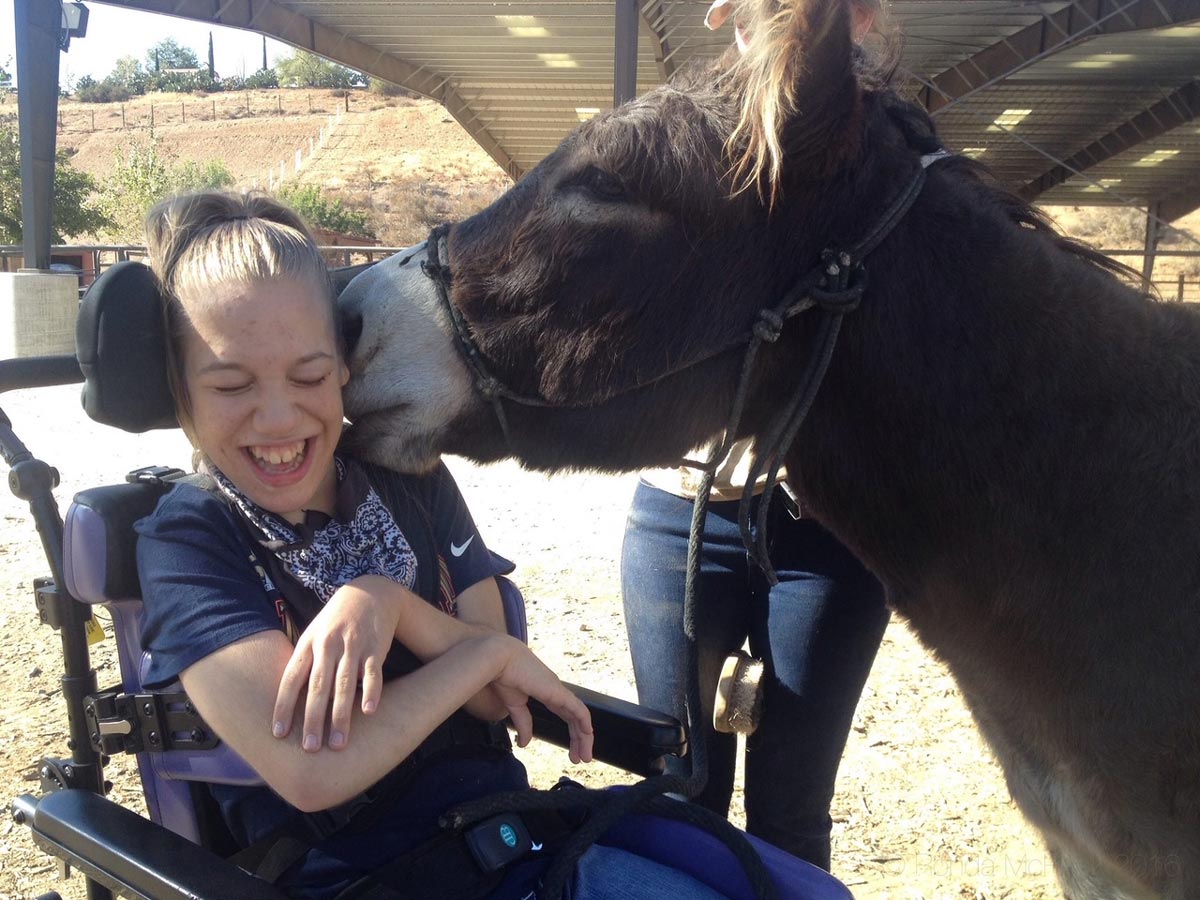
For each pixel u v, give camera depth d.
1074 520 1.71
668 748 1.90
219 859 1.44
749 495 1.85
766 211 1.73
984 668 1.88
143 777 1.78
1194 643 1.63
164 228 1.60
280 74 76.25
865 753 3.88
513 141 19.72
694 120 1.74
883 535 1.91
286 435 1.55
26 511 6.72
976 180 1.95
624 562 2.59
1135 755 1.69
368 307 1.84
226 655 1.49
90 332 1.53
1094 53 13.05
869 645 2.41
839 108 1.66
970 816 3.47
